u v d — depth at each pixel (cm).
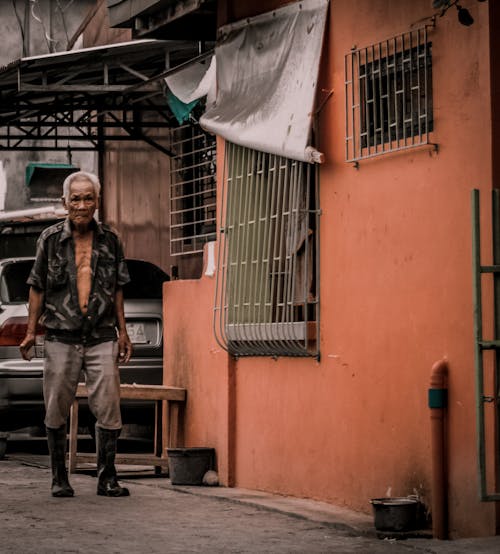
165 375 1141
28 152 3025
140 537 757
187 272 1714
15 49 3156
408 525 760
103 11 2345
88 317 928
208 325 1049
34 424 1325
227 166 1012
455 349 747
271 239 948
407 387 795
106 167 2280
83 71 1773
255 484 976
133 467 1185
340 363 870
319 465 895
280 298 946
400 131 812
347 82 867
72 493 937
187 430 1089
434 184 770
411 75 794
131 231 2092
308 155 879
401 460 800
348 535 768
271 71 961
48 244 934
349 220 862
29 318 944
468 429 732
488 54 720
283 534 770
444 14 759
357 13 859
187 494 961
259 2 993
